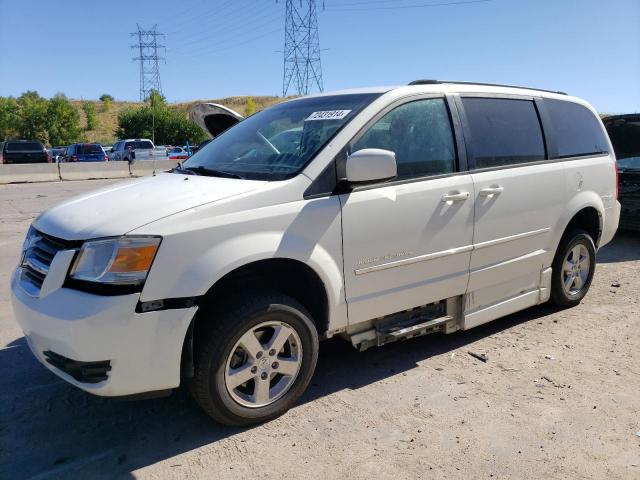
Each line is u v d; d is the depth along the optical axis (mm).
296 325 3275
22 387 3777
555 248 4750
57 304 2793
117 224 2848
